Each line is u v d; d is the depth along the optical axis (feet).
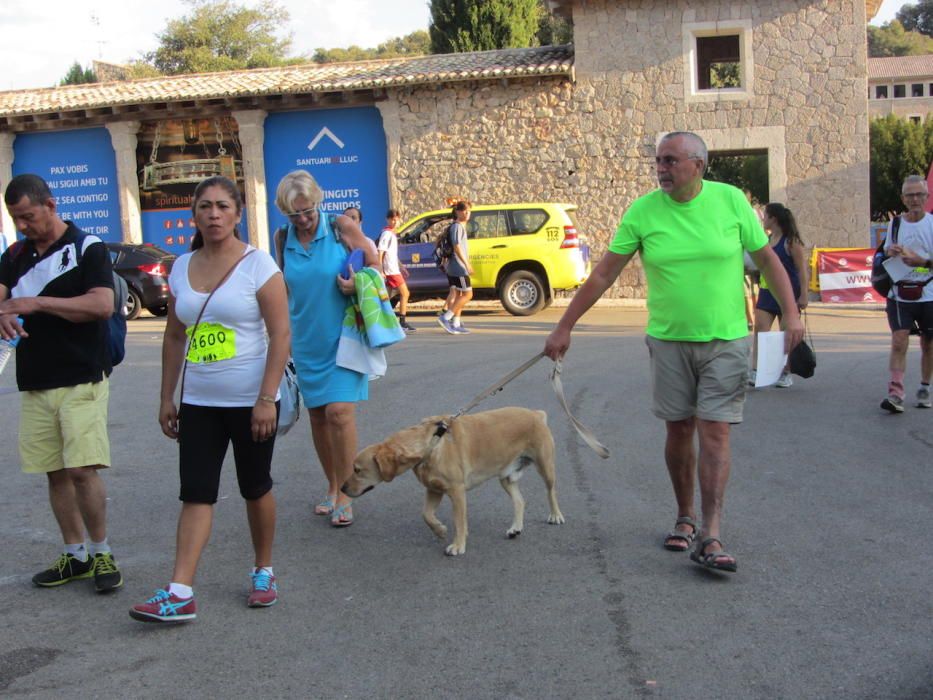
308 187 17.74
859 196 65.67
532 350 40.60
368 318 17.52
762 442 23.88
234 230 13.99
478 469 16.57
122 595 14.96
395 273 49.03
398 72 69.82
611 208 68.23
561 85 67.77
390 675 11.94
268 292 13.71
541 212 57.62
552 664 12.13
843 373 33.60
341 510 18.08
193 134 73.77
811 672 11.72
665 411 15.87
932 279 26.05
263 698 11.41
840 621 13.24
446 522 18.40
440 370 35.70
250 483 14.05
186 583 13.39
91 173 75.51
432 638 13.03
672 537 16.39
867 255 60.54
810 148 65.92
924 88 246.88
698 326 15.19
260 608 14.21
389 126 69.82
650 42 66.59
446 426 16.17
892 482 20.11
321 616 13.91
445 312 48.42
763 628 13.05
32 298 13.89
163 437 26.12
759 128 66.28
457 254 47.60
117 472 22.47
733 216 15.25
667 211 15.37
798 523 17.58
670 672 11.82
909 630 12.89
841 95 65.21
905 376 32.53
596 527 17.70
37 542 17.62
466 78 66.90
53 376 14.56
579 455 23.06
